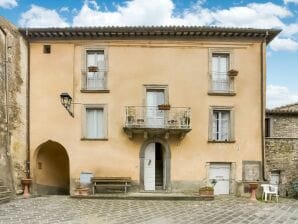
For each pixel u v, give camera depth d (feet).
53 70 69.21
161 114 68.69
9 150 61.87
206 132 68.03
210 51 68.90
